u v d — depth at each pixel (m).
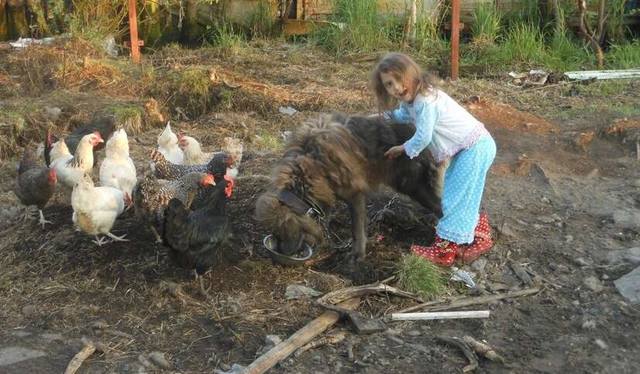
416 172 2.70
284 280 2.62
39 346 2.28
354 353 2.25
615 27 6.24
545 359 2.23
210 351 2.27
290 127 4.41
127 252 2.79
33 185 2.88
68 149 3.45
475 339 2.32
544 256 2.83
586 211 3.22
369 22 6.25
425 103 2.47
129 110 4.32
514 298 2.56
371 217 3.04
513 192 3.43
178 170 3.00
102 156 3.77
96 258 2.75
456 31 5.35
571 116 4.54
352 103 4.68
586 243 2.92
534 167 3.70
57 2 6.14
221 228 2.53
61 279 2.64
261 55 5.97
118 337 2.33
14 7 6.54
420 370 2.18
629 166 3.78
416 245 2.82
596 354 2.25
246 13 6.87
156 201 2.73
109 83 4.95
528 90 5.16
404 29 6.30
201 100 4.74
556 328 2.39
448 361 2.21
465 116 2.59
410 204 3.13
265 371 2.13
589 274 2.70
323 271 2.70
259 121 4.53
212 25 6.82
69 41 5.61
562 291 2.60
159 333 2.35
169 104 4.74
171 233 2.44
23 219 3.12
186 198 2.81
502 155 3.90
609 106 4.67
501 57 5.74
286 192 2.51
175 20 6.85
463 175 2.59
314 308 2.46
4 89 4.82
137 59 5.61
